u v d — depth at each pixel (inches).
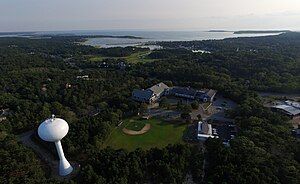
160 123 5703.7
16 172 3668.8
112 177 3663.9
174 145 4345.5
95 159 4020.7
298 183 3400.6
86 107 6491.1
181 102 6501.0
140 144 4899.1
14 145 4421.8
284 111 6013.8
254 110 5659.5
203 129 5142.7
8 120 5531.5
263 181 3385.8
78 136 4741.6
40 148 4832.7
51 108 6146.7
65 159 4106.8
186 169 3988.7
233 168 3666.3
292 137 4626.0
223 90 7298.2
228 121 5718.5
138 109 6097.4
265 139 4372.5
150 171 3897.6
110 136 5191.9
